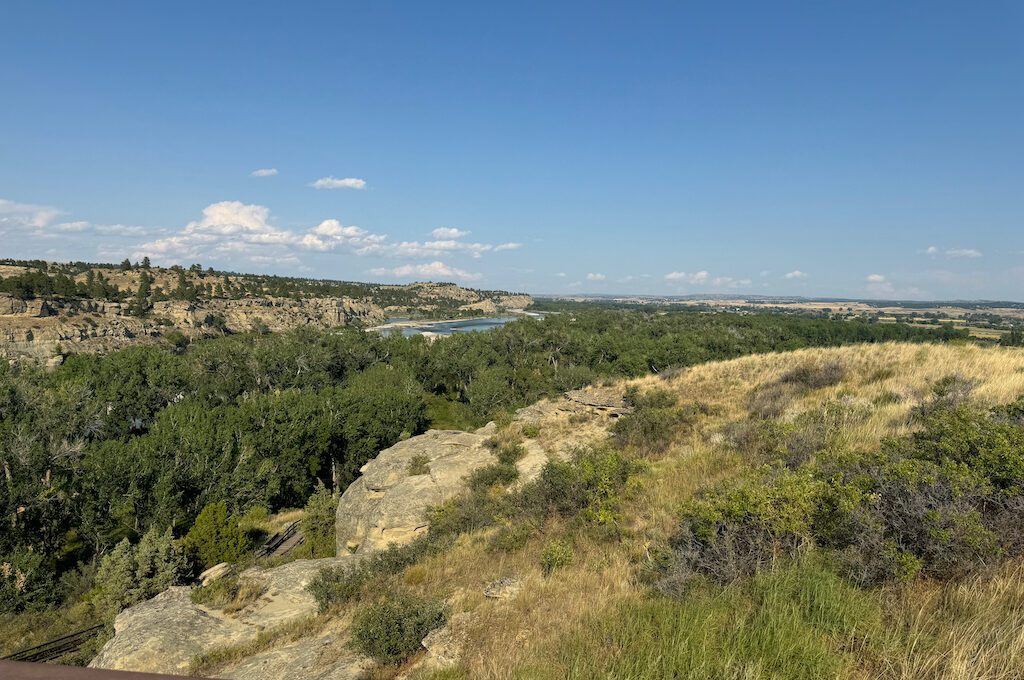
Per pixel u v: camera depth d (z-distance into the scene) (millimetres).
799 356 23312
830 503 6516
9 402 34625
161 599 14625
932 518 5418
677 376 24328
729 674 4477
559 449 18688
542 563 9547
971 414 8094
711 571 6684
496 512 14227
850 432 11242
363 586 12586
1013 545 5418
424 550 13312
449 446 21703
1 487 26188
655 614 5941
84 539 29000
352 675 7918
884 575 5574
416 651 7941
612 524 10125
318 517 25953
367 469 21984
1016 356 17234
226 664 10672
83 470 30516
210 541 24219
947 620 4578
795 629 4781
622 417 18875
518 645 6391
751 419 15211
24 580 22062
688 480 11633
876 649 4461
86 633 18375
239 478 35062
